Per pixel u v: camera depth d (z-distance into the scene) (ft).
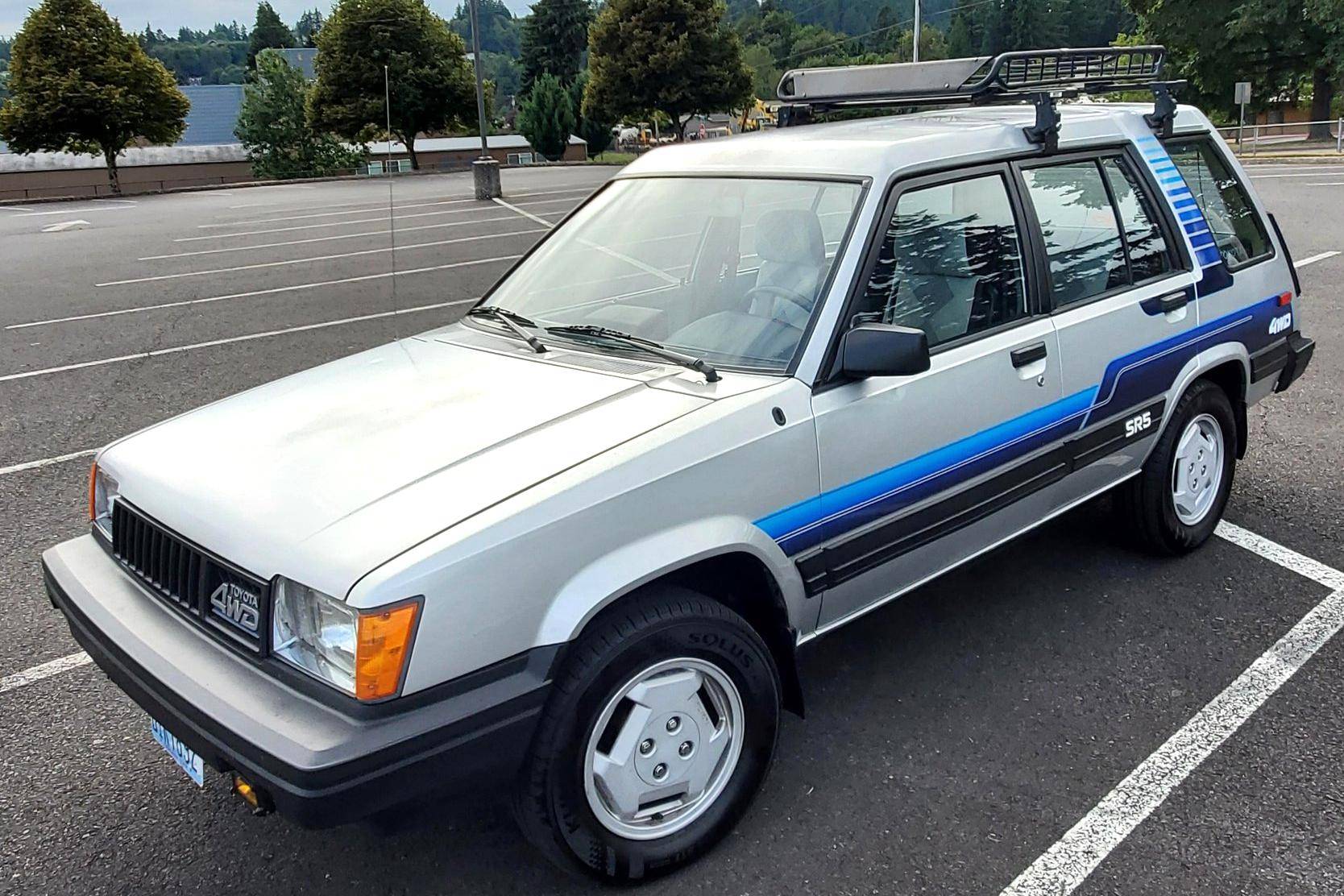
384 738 7.02
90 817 9.89
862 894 8.59
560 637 7.67
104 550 9.79
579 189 84.17
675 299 10.85
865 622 13.17
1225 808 9.50
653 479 8.21
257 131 153.38
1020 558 14.80
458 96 103.71
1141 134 13.51
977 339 10.80
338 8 109.70
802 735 10.82
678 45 159.12
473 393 9.69
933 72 13.51
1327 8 115.55
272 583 7.55
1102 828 9.29
